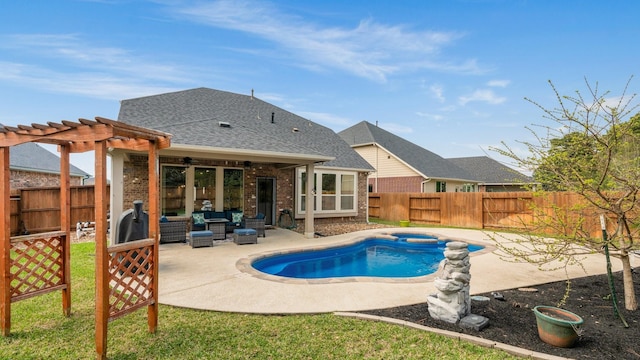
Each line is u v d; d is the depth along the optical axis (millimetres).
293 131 17312
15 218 12203
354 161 18531
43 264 4828
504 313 5160
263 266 9188
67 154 5180
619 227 5223
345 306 5383
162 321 4816
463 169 32562
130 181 11758
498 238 12797
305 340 4223
